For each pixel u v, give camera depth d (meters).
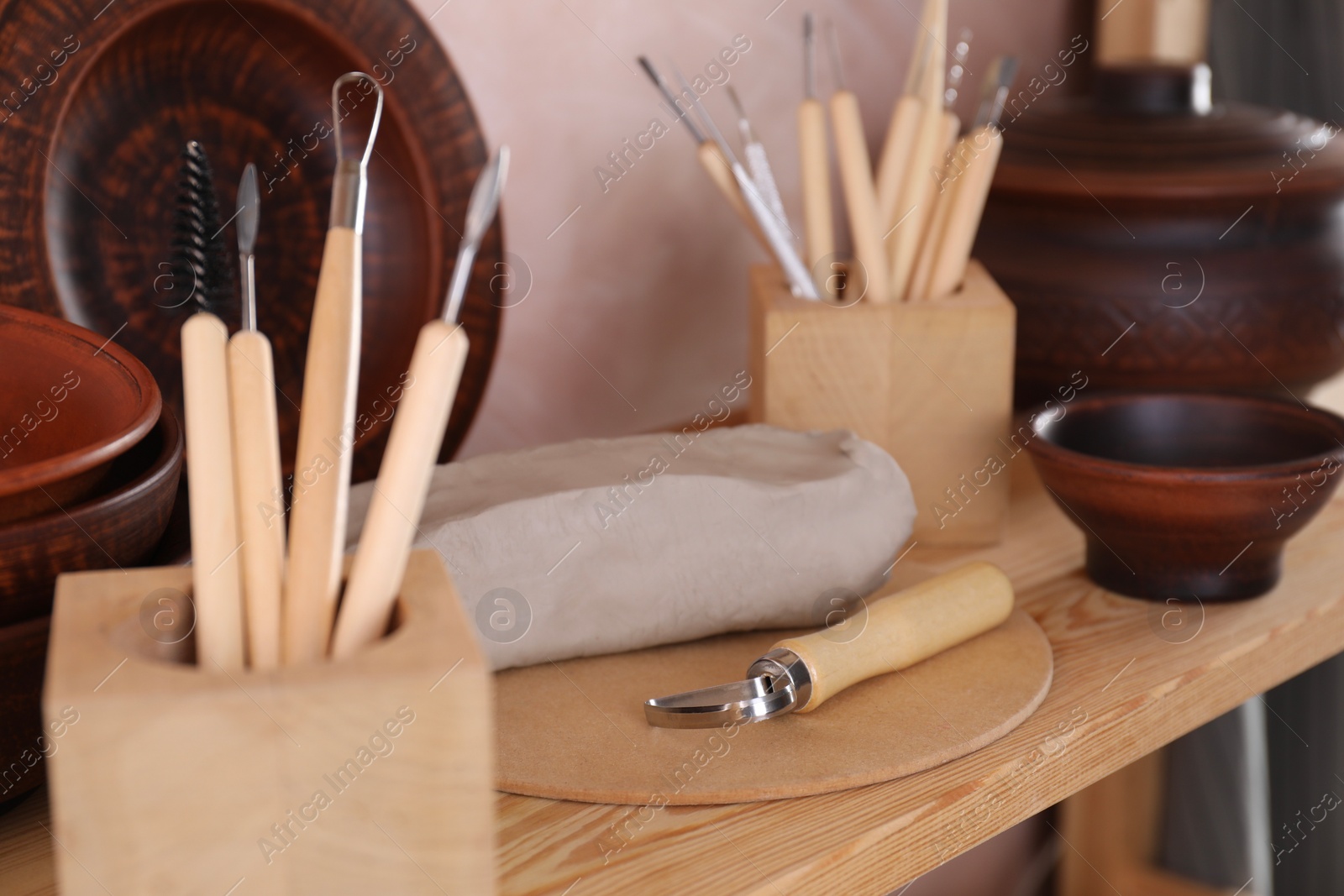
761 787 0.45
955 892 1.17
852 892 0.44
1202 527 0.59
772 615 0.56
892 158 0.74
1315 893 1.07
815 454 0.61
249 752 0.31
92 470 0.41
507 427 0.78
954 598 0.55
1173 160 0.79
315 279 0.66
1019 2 1.03
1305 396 0.87
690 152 0.83
